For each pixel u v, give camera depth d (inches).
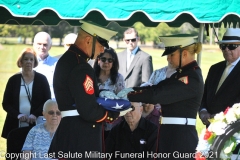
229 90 414.3
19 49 1793.8
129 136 388.5
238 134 300.0
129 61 549.6
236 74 414.9
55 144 342.3
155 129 387.2
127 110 343.3
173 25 560.7
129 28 552.7
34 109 465.4
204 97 433.4
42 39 509.7
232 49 412.5
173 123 348.2
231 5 354.9
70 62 332.8
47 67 508.4
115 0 354.0
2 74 1318.9
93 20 518.9
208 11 353.7
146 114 435.2
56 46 1996.8
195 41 351.9
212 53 2021.4
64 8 353.7
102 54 461.1
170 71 464.8
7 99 466.9
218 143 297.1
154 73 475.5
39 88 467.2
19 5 351.6
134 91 345.4
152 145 384.2
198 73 346.9
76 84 327.9
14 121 467.5
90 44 337.1
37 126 411.2
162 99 338.3
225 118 300.5
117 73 467.5
